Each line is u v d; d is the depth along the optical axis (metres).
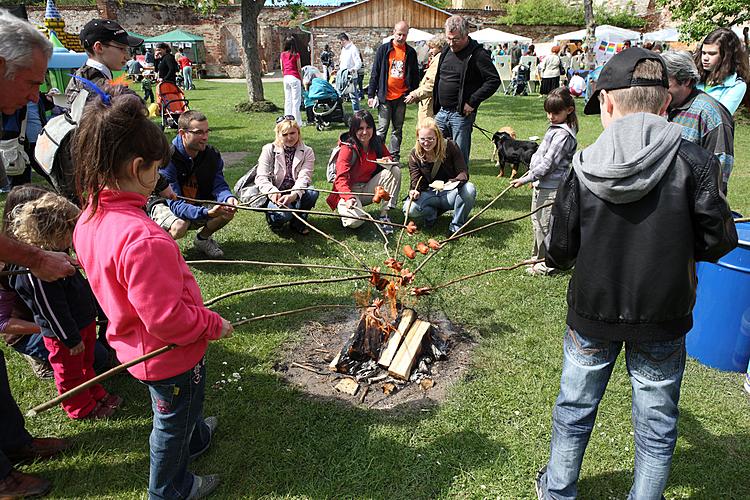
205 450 2.66
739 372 3.35
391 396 3.11
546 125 12.69
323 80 11.81
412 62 7.95
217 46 30.08
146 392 3.12
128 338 1.99
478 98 6.23
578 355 2.05
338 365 3.31
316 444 2.73
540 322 3.92
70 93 3.33
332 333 3.75
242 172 7.84
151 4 28.50
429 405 3.02
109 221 1.81
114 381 3.21
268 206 5.25
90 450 2.68
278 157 5.25
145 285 1.77
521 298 4.28
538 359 3.45
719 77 3.59
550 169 4.31
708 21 13.37
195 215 4.40
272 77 28.50
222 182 4.83
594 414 2.12
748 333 3.23
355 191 5.56
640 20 27.83
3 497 2.34
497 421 2.90
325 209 6.29
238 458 2.63
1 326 2.63
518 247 5.26
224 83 25.61
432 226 5.73
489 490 2.47
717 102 3.17
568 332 2.12
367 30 26.28
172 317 1.82
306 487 2.47
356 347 3.38
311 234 5.55
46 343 2.68
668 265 1.78
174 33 27.88
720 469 2.59
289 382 3.22
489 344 3.63
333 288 4.41
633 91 1.83
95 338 2.95
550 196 4.46
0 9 2.15
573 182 1.94
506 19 28.47
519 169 8.46
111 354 3.39
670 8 14.27
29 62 2.11
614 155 1.79
